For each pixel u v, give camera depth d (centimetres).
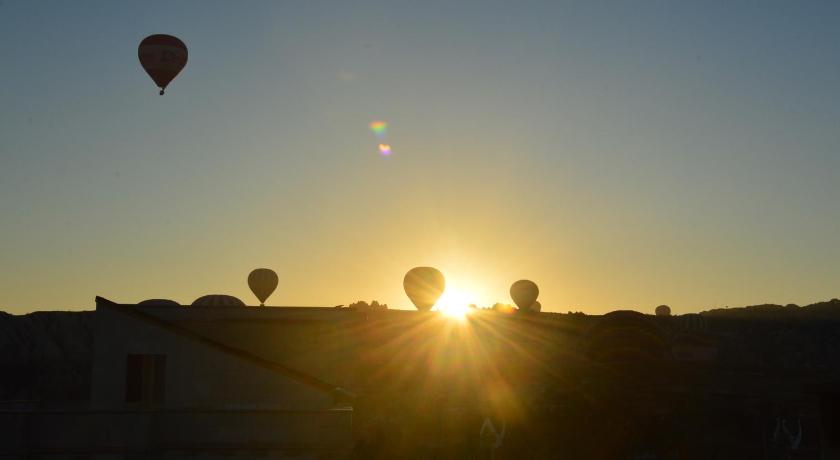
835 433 1839
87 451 2097
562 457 2705
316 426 2161
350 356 3788
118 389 2638
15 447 2070
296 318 3669
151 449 2123
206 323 3609
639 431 2719
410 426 3012
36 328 9656
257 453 2150
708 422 2734
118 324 2670
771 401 2717
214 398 2617
